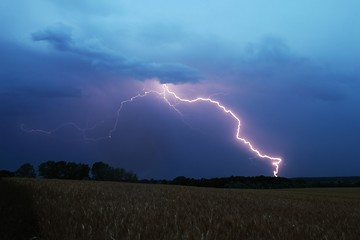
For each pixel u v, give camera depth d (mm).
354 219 12273
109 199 13852
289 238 7363
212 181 78438
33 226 7000
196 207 12445
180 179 77250
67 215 8102
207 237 6660
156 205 12469
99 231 6668
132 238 6336
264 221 9258
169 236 6477
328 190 57625
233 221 8867
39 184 21750
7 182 23156
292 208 15688
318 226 9039
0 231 6578
